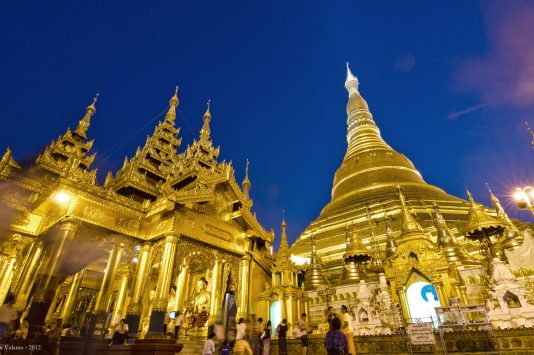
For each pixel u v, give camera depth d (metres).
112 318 19.05
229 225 24.27
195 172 26.78
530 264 18.92
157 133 33.78
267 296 23.02
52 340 9.53
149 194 27.66
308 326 21.14
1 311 9.52
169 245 19.75
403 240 22.28
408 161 51.72
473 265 22.84
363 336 14.93
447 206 36.69
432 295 18.83
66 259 18.41
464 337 12.70
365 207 39.03
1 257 19.19
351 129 67.94
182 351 15.95
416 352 13.20
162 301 17.97
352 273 27.36
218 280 22.03
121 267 21.91
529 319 13.81
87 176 21.61
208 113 38.97
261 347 16.09
